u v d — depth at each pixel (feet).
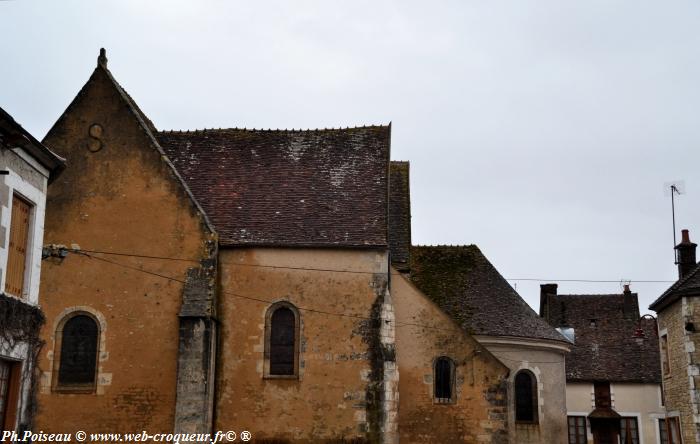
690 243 104.53
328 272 77.87
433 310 82.74
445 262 104.32
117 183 77.10
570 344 99.14
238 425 74.33
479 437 79.61
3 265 49.16
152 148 77.77
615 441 130.82
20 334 51.06
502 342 93.30
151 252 75.51
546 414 93.56
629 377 133.28
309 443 73.82
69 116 78.64
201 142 91.20
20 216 52.65
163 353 73.05
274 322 77.36
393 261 92.63
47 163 55.16
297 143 90.33
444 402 80.64
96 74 79.61
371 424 73.92
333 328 76.54
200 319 72.33
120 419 71.67
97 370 72.90
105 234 75.97
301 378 75.31
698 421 80.53
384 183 84.74
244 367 75.56
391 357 75.41
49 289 74.69
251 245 77.92
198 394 70.79
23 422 51.29
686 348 82.89
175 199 76.64
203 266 75.05
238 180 86.17
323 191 84.43
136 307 74.23
